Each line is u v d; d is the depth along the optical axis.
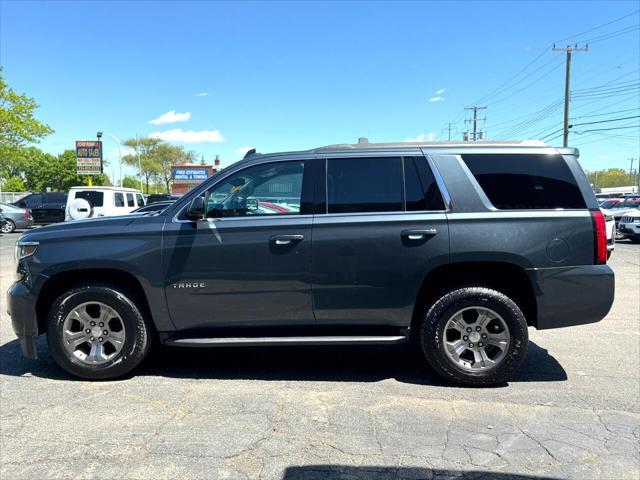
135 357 4.17
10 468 2.84
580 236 3.91
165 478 2.73
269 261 4.00
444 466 2.86
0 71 30.23
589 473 2.78
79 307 4.14
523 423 3.40
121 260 4.02
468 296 3.94
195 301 4.07
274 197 4.12
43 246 4.11
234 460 2.92
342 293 4.00
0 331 5.81
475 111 50.31
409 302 3.99
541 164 4.04
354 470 2.81
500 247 3.87
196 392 3.97
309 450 3.04
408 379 4.25
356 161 4.12
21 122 31.20
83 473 2.78
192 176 55.00
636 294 7.96
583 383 4.14
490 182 4.01
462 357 4.10
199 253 4.02
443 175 4.02
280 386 4.10
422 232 3.91
